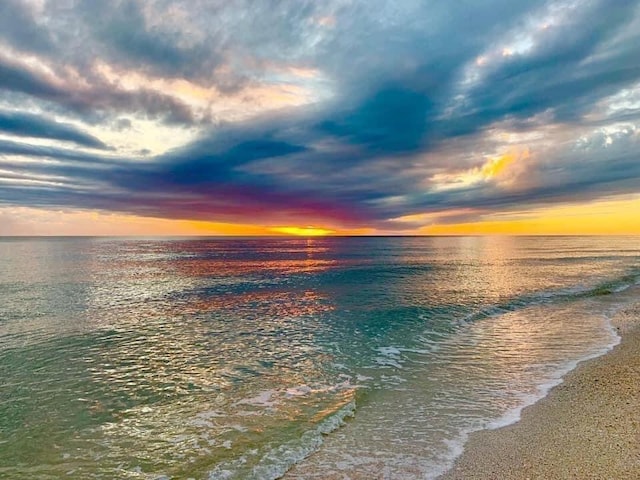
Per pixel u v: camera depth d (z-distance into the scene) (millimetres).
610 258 63719
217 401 9867
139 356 13789
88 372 12195
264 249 113438
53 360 13383
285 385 10883
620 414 8297
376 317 19922
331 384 10867
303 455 7160
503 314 20234
